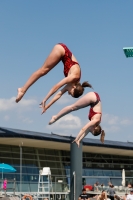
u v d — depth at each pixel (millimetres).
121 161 91000
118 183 72312
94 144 76000
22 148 74250
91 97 12383
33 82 11859
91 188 64625
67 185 77750
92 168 85438
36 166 75250
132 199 41906
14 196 39625
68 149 80250
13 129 64688
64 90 11992
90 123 12461
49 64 11625
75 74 11609
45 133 68312
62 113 12406
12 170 53000
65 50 11594
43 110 11828
